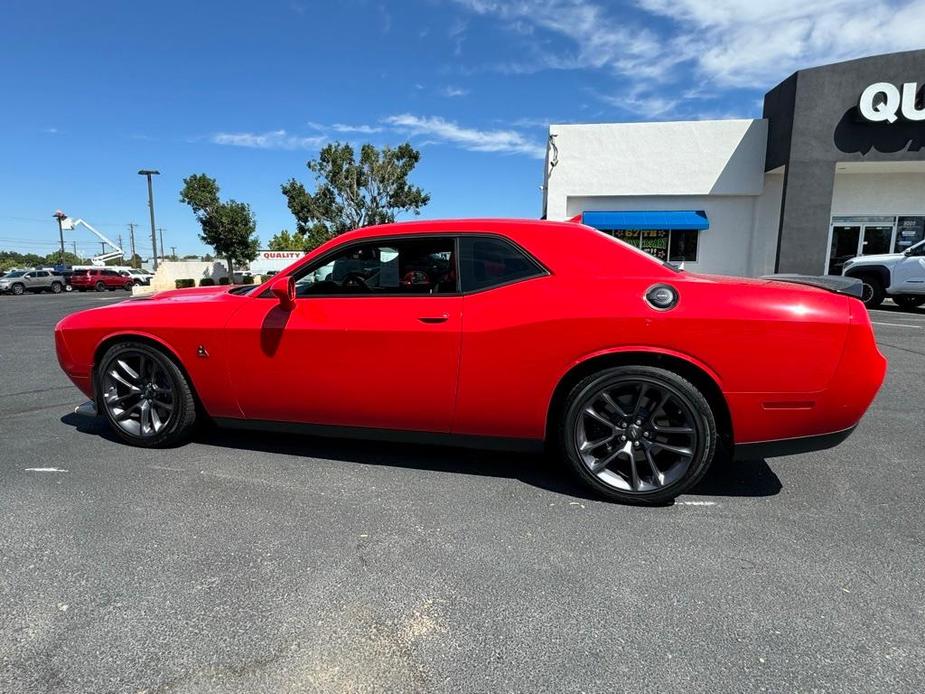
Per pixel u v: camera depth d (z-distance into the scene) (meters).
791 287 2.89
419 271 3.25
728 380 2.80
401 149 36.28
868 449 3.90
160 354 3.73
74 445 3.99
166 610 2.13
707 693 1.72
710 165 18.06
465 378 3.11
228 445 3.96
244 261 37.78
